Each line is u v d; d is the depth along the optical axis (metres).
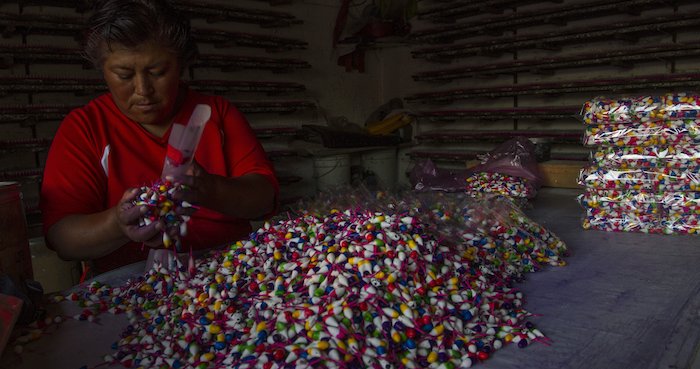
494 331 0.98
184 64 1.33
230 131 1.62
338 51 6.10
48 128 4.10
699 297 1.17
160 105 1.28
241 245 1.26
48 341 1.02
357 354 0.83
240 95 5.30
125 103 1.28
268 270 1.12
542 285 1.28
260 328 0.90
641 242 1.70
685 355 0.90
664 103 1.74
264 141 5.43
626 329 1.01
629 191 1.82
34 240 2.95
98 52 1.20
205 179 1.20
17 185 1.16
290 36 5.64
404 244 1.08
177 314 1.03
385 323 0.90
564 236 1.81
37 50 3.62
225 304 1.02
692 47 4.20
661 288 1.24
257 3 5.20
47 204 1.36
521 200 2.31
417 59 6.32
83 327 1.08
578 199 1.97
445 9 5.51
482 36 5.64
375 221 1.15
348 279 0.97
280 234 1.24
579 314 1.09
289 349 0.83
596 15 4.84
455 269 1.14
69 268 3.01
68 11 4.03
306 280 1.00
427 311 0.96
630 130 1.80
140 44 1.16
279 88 5.19
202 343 0.94
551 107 5.03
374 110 6.64
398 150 6.31
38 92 3.90
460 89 5.67
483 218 1.53
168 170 1.10
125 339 0.99
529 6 5.27
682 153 1.72
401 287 0.97
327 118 6.00
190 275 1.21
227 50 5.11
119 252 1.63
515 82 5.54
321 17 5.90
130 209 1.07
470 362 0.87
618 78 4.65
